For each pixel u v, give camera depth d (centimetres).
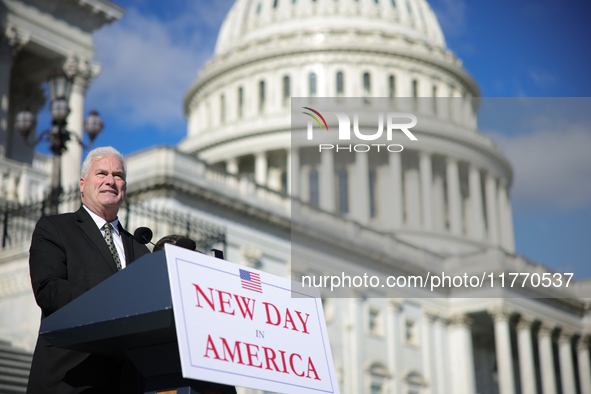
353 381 4300
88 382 447
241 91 8206
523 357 4891
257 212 4016
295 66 7944
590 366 4919
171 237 547
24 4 3512
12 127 3622
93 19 3766
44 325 409
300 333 429
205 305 386
